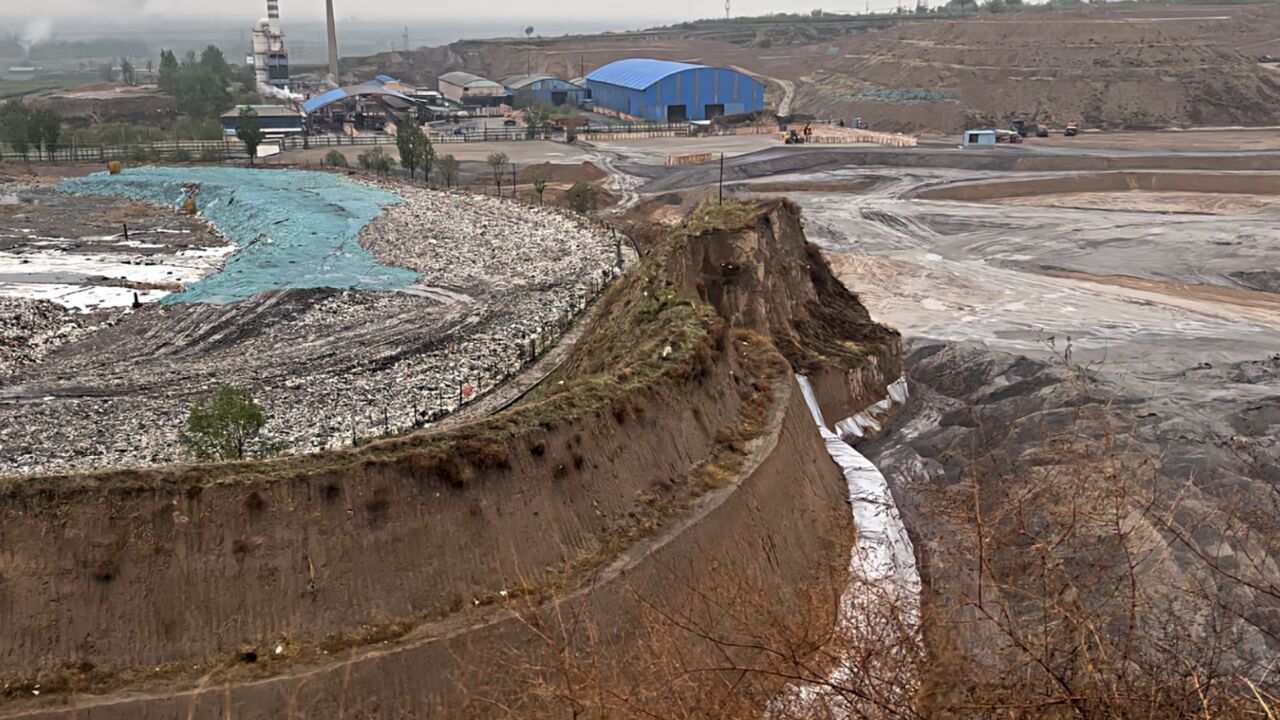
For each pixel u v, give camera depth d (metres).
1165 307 85.25
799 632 22.66
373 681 28.25
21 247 101.62
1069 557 23.41
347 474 30.52
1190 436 52.69
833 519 42.53
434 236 104.25
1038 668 20.12
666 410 39.56
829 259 100.25
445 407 58.94
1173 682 19.38
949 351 70.31
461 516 31.50
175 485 29.12
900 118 192.88
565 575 32.31
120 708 26.48
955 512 24.28
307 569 29.39
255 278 86.44
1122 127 184.88
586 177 147.00
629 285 57.44
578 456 34.94
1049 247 104.94
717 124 196.50
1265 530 31.22
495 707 28.72
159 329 73.75
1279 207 122.12
